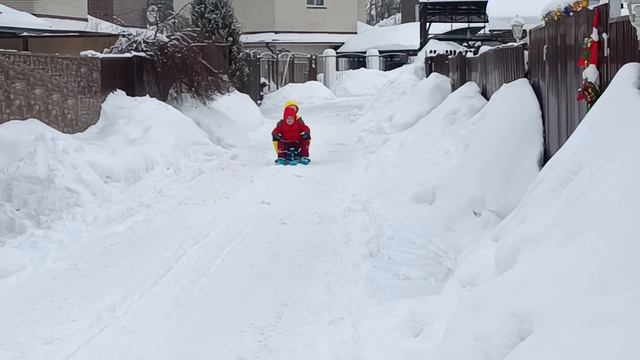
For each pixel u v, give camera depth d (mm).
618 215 3760
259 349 5000
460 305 4223
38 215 8344
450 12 22328
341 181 10094
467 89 10844
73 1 21094
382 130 13141
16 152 9086
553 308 3498
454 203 7375
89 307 5832
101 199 8836
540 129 7473
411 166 9289
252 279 6398
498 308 3850
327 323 5383
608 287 3383
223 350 5000
